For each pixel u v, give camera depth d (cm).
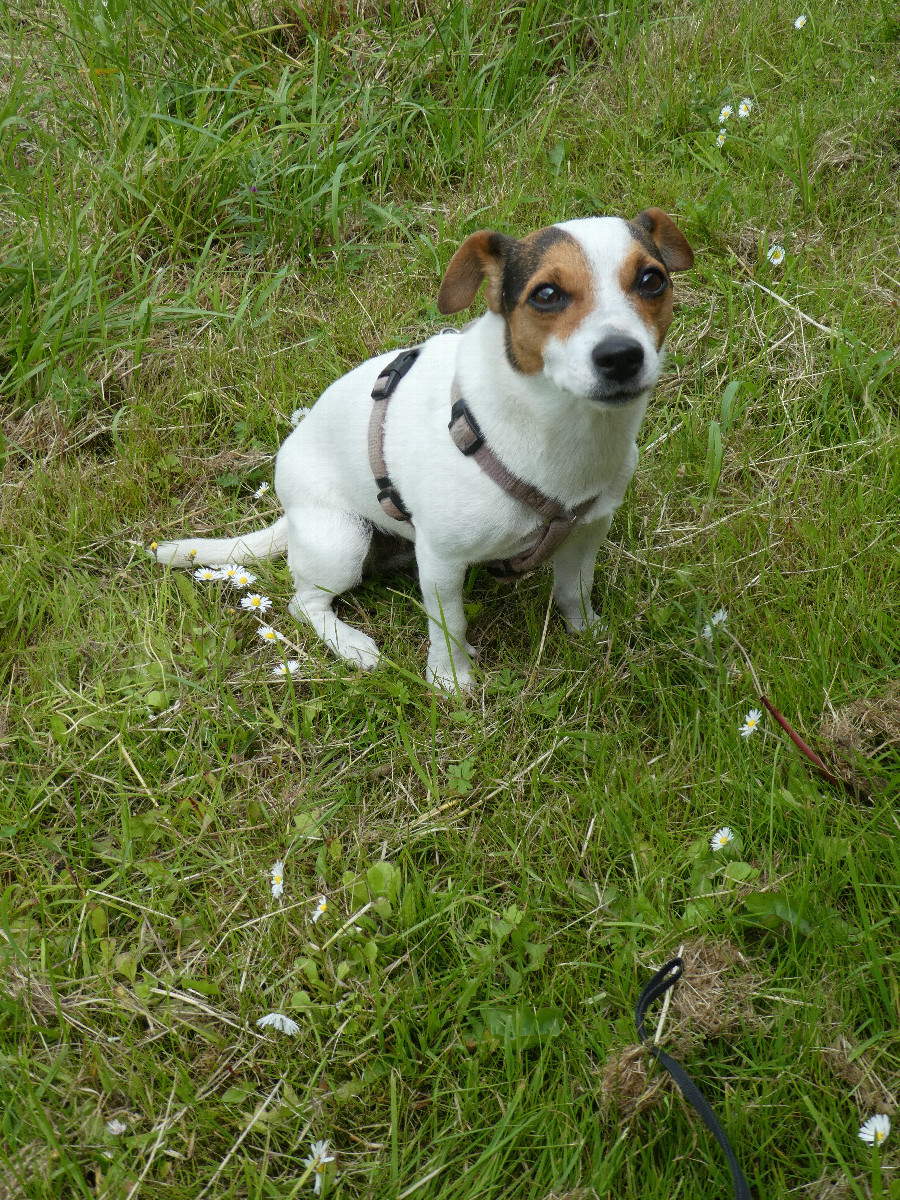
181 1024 91
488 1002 91
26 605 115
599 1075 87
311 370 132
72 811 102
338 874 98
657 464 122
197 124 142
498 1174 84
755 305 131
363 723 107
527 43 157
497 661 112
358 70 154
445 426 100
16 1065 89
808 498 117
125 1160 87
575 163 151
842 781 97
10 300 133
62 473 124
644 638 111
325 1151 85
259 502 124
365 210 146
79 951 95
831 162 144
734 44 163
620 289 93
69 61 153
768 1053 87
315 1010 91
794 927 90
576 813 100
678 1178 84
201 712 106
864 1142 83
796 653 106
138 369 132
